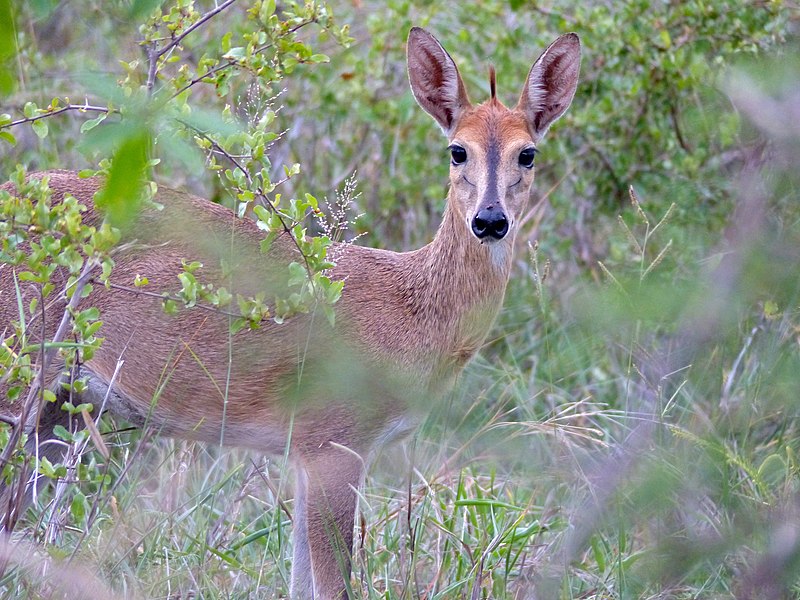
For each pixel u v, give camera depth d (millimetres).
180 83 8055
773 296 5340
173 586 9016
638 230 12859
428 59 10328
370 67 14227
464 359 10055
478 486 10656
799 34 7637
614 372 12188
